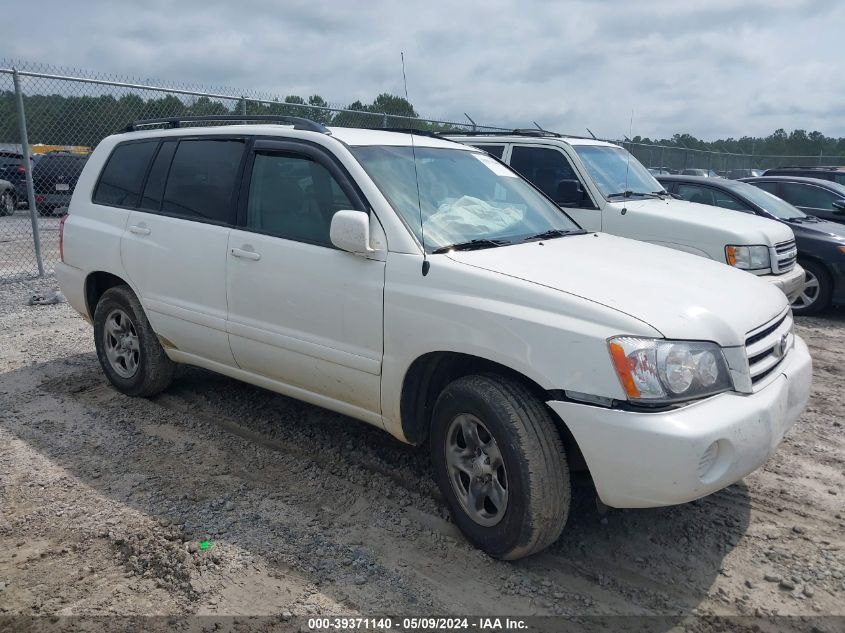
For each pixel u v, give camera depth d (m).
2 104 9.47
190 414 4.98
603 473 2.95
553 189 8.01
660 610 3.01
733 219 7.66
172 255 4.64
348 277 3.71
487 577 3.20
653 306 3.07
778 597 3.11
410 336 3.46
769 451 3.11
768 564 3.35
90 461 4.23
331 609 2.96
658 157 22.27
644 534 3.58
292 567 3.23
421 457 4.38
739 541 3.53
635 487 2.89
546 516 3.08
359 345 3.71
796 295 7.83
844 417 5.24
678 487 2.82
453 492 3.45
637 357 2.87
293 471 4.17
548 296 3.12
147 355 5.02
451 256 3.50
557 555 3.40
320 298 3.83
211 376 5.73
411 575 3.20
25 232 12.45
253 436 4.64
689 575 3.25
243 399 5.26
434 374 3.66
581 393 2.96
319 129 4.12
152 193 4.93
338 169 3.91
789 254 7.71
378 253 3.63
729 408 2.95
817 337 7.86
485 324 3.21
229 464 4.24
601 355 2.92
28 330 7.11
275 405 5.16
